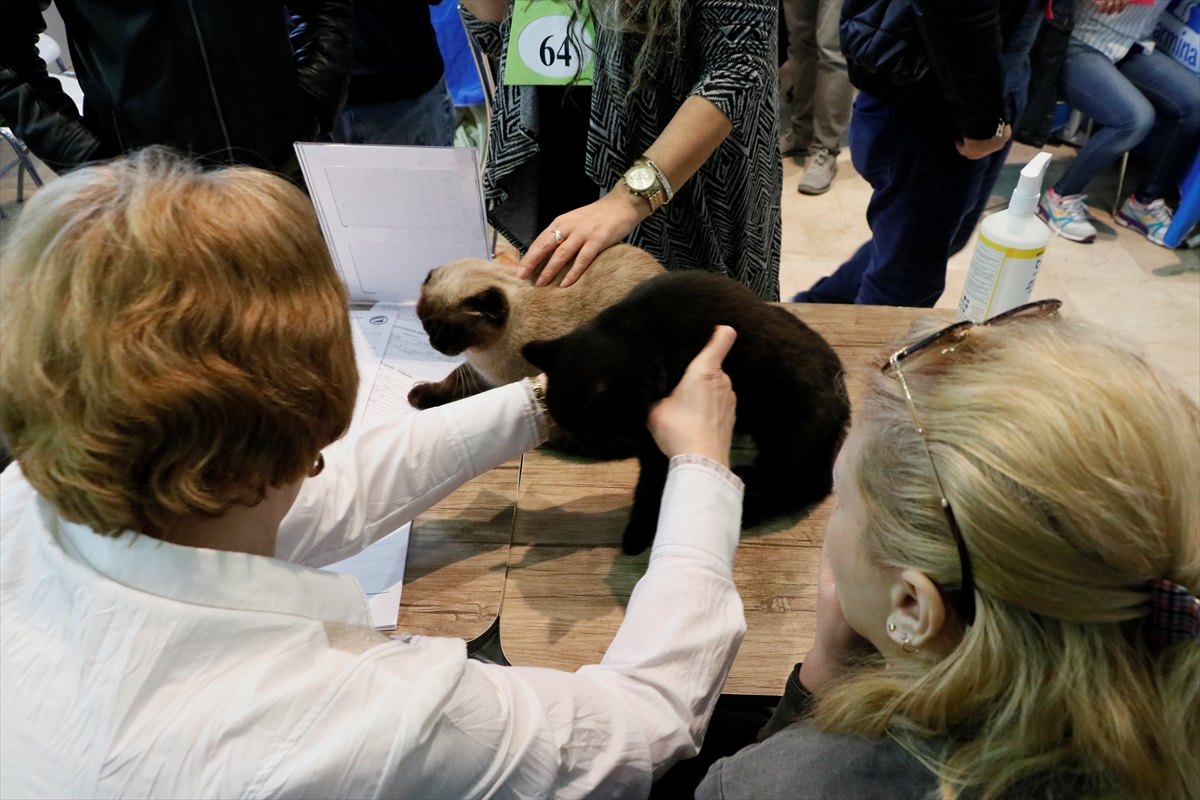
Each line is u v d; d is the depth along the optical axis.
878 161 2.33
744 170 1.66
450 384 1.39
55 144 1.65
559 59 1.56
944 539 0.54
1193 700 0.49
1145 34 2.87
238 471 0.57
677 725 0.74
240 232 0.56
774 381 1.12
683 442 0.94
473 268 1.46
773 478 1.18
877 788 0.58
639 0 1.39
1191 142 3.01
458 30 2.93
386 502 1.01
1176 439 0.50
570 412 1.05
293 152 1.78
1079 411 0.50
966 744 0.56
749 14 1.45
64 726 0.54
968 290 1.20
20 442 0.57
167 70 1.56
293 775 0.53
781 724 0.85
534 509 1.17
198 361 0.53
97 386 0.51
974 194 2.29
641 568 1.08
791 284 3.28
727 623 0.80
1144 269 3.10
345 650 0.60
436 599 1.04
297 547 0.94
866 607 0.66
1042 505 0.49
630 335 1.11
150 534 0.59
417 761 0.56
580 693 0.70
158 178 0.58
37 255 0.54
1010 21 2.08
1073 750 0.53
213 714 0.53
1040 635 0.52
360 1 2.19
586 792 0.67
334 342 0.61
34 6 1.56
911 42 1.94
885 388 0.61
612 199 1.48
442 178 1.34
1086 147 3.09
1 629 0.59
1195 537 0.49
